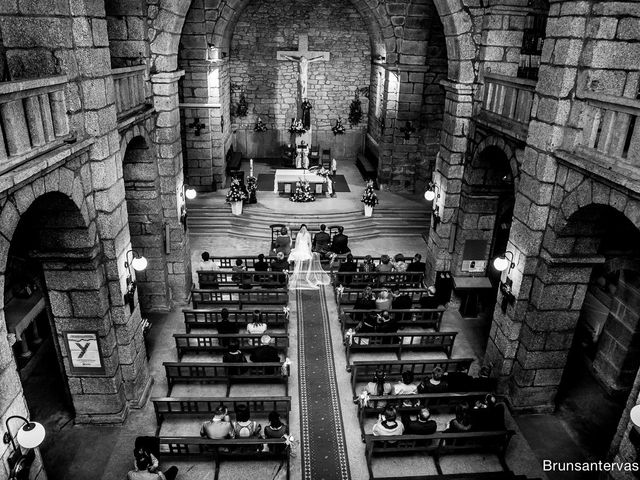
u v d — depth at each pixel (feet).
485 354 36.52
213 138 69.31
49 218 25.41
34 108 20.36
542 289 29.37
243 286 44.73
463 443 29.37
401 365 34.58
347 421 32.37
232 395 34.37
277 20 82.17
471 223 43.29
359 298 42.34
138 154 38.24
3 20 22.63
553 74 26.61
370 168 80.43
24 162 19.39
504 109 35.24
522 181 30.42
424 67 64.95
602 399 35.17
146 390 34.04
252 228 62.08
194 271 52.75
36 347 38.27
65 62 23.38
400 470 28.96
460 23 37.91
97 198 27.14
